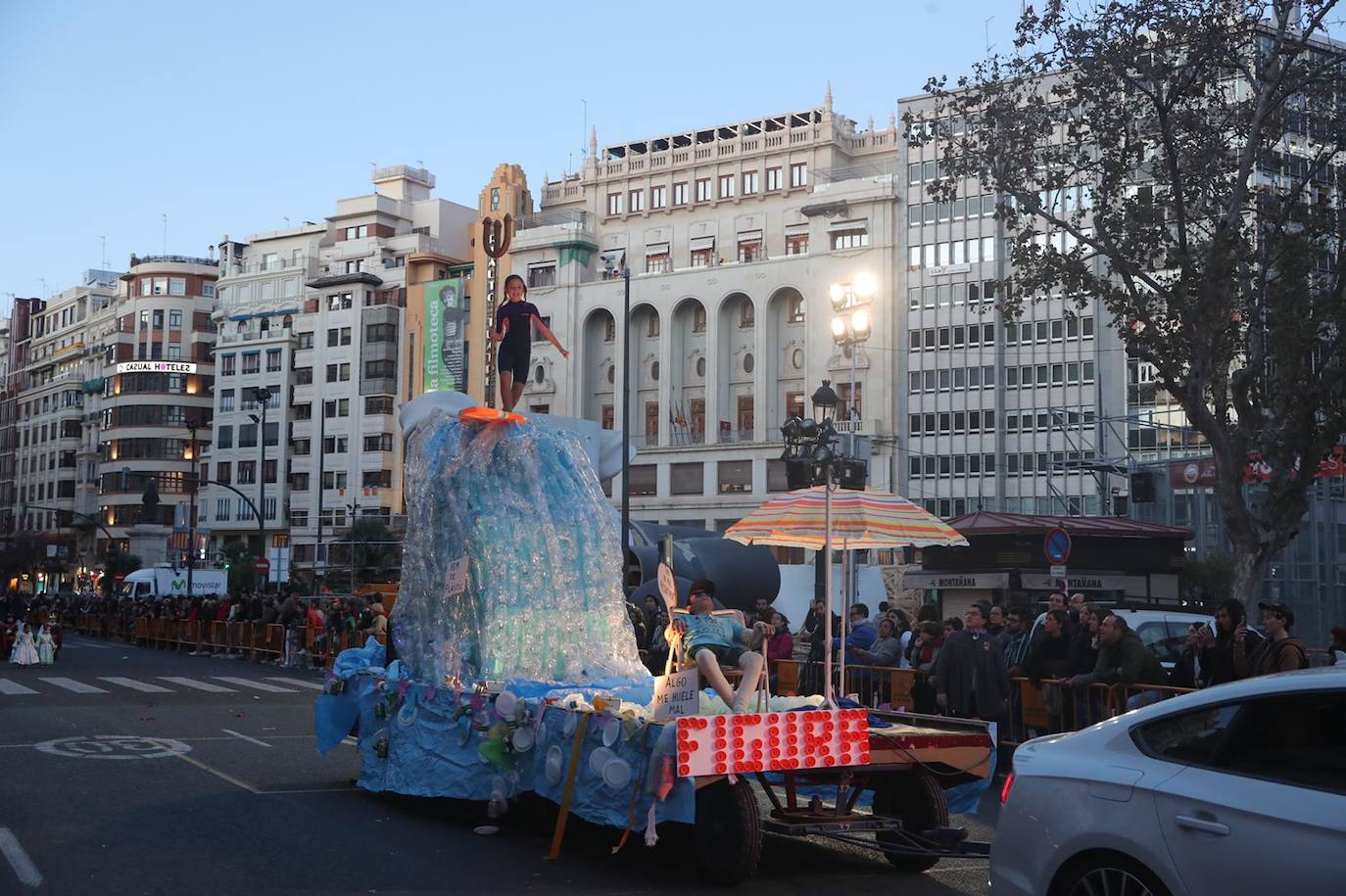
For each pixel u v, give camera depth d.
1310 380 21.70
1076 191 60.06
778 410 70.25
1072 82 23.09
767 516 9.78
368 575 52.25
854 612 17.56
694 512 70.88
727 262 72.75
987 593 37.56
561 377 75.69
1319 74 21.38
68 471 113.00
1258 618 21.69
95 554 105.44
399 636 11.49
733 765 7.81
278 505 91.94
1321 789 5.00
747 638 8.85
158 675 27.39
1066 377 61.53
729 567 32.38
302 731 16.52
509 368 11.99
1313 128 22.59
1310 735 5.16
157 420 100.62
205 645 38.00
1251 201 22.98
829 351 67.62
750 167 74.19
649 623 23.19
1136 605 19.23
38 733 15.22
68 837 8.98
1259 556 21.94
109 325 108.81
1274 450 21.80
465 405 12.15
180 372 101.62
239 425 95.12
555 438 11.48
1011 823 5.95
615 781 8.32
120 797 10.77
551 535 10.88
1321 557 39.75
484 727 9.87
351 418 87.94
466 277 82.62
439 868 8.32
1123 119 21.97
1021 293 22.59
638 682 10.65
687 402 73.25
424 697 10.67
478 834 9.57
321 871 8.14
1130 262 21.91
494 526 10.77
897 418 65.88
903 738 8.59
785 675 18.73
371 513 85.69
